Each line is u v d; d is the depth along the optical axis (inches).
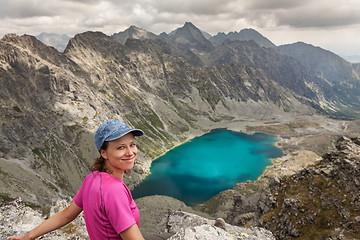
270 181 2164.1
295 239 1505.9
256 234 381.7
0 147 6688.0
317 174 1829.5
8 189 5497.1
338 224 1424.7
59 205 603.2
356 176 1535.4
